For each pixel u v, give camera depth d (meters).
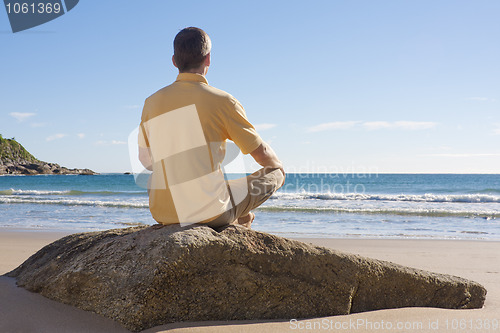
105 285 2.04
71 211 13.52
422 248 6.52
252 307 2.15
